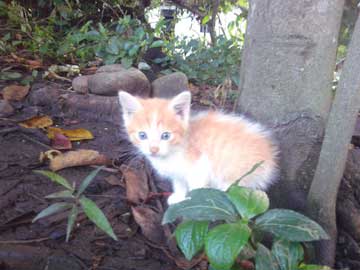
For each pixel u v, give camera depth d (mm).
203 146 346
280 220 252
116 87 501
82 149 423
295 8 316
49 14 850
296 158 339
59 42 687
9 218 316
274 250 259
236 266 265
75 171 387
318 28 319
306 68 326
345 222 348
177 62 640
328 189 299
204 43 758
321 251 311
